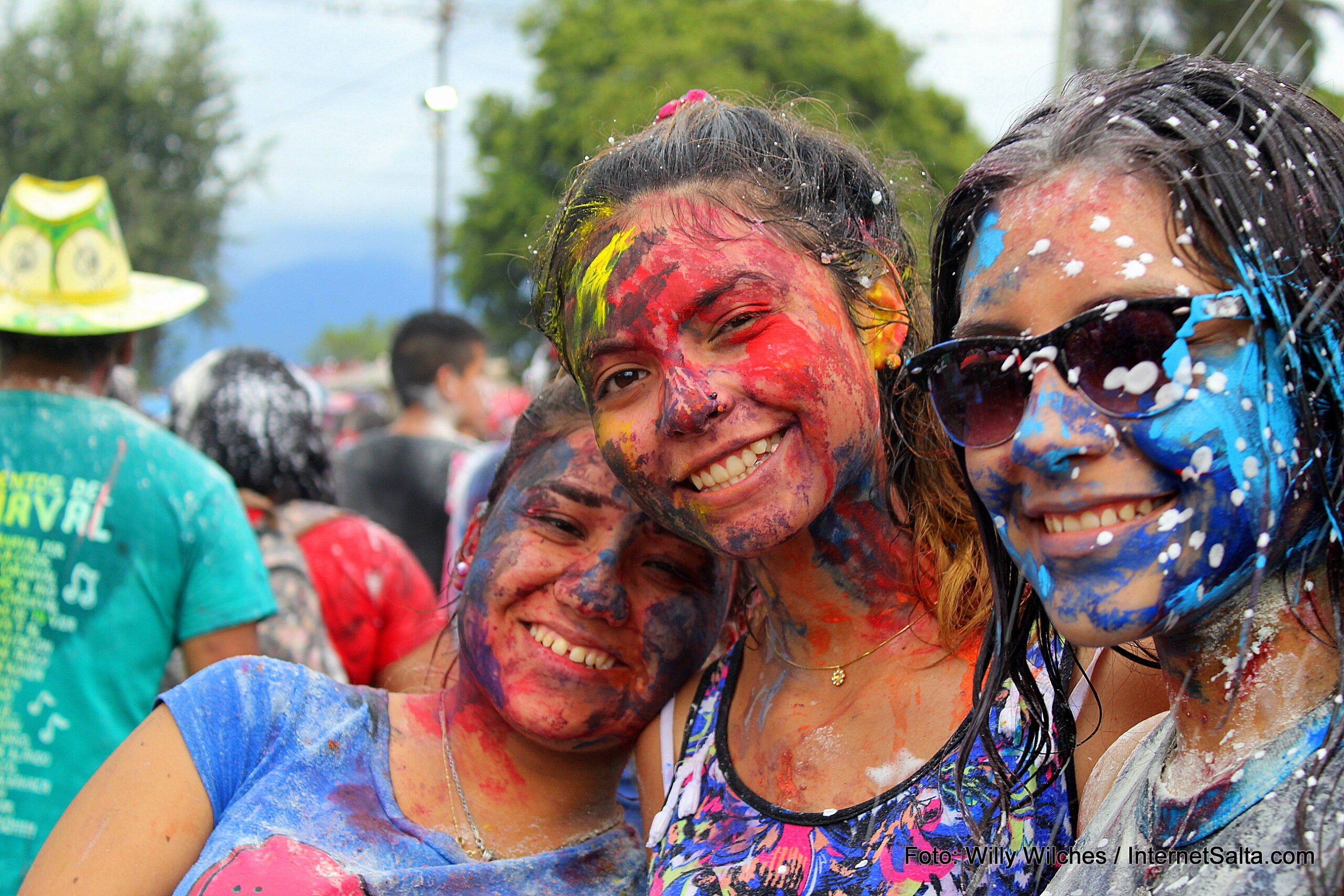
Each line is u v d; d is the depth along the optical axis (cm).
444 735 196
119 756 181
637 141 175
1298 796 106
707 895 155
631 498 184
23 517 264
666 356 157
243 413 322
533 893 179
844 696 165
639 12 2098
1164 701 151
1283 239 110
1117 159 116
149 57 2662
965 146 1950
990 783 145
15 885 250
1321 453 109
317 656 299
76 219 296
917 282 187
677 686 188
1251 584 113
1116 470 111
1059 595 115
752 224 160
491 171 2222
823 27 1922
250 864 163
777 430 154
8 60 2605
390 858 175
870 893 144
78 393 281
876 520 168
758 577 176
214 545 278
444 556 459
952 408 127
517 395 1205
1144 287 111
